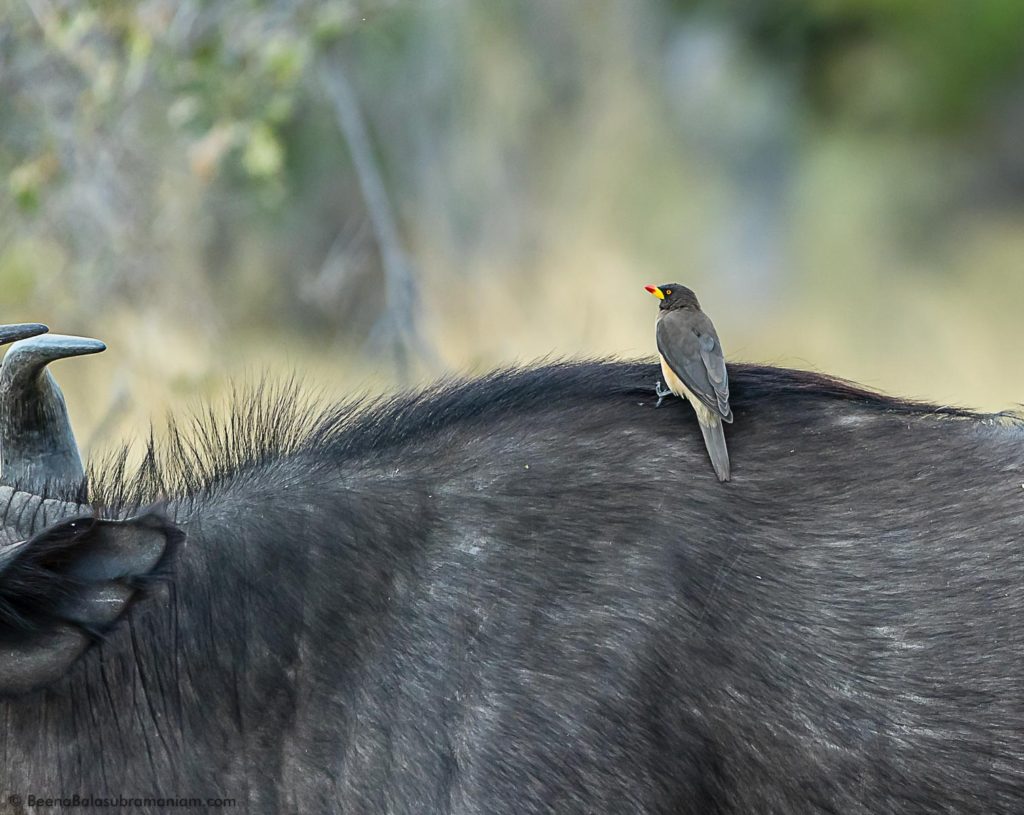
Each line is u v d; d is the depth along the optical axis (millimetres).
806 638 14375
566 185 57344
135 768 14109
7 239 35062
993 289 61875
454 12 54000
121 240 35219
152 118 35500
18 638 12852
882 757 14297
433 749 13945
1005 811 14352
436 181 52375
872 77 67312
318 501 14703
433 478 14828
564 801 13797
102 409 34781
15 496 14039
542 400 15523
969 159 67438
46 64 33719
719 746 14188
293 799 14109
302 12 34000
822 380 16234
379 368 36344
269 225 47250
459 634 14148
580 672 14000
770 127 63375
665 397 15516
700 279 59812
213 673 14203
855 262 62406
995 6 67125
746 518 14695
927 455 15273
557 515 14531
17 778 14047
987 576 14602
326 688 14172
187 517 14742
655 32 62031
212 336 37031
